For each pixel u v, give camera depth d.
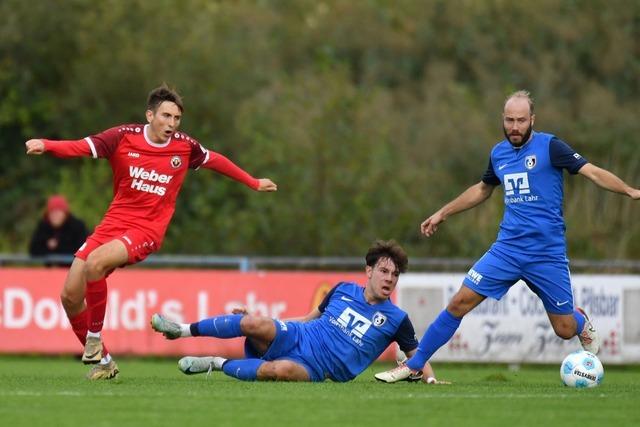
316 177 82.06
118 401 27.42
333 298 35.09
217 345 58.66
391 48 127.12
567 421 25.14
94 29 99.19
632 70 120.69
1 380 35.31
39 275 58.50
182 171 35.19
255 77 105.69
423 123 110.38
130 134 34.50
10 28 98.12
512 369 56.59
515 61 121.75
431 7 129.75
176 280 58.59
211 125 97.69
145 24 100.56
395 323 34.81
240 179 36.75
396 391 30.97
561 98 117.38
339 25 129.12
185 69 98.31
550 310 35.28
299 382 33.50
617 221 87.12
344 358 34.41
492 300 57.75
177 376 40.38
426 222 37.38
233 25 114.44
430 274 58.12
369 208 81.69
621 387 34.50
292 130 85.94
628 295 58.25
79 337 35.94
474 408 27.06
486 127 109.19
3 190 98.56
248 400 27.86
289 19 129.62
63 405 26.58
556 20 124.81
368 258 34.66
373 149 85.88
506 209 35.28
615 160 102.38
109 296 58.12
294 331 34.50
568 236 84.12
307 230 79.81
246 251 80.31
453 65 124.19
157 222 34.81
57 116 98.81
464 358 57.66
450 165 105.06
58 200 63.12
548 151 34.41
